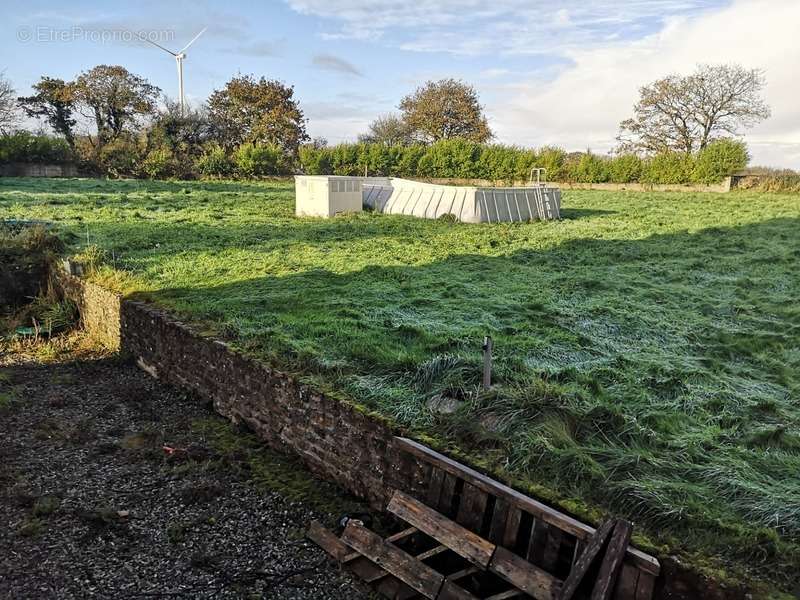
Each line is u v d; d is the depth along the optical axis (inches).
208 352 298.2
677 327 328.5
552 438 189.3
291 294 378.9
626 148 1902.1
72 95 1888.5
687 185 1583.4
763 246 607.2
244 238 598.5
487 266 494.3
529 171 1774.1
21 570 179.0
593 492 166.4
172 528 201.5
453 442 193.2
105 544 193.3
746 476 173.8
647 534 148.4
